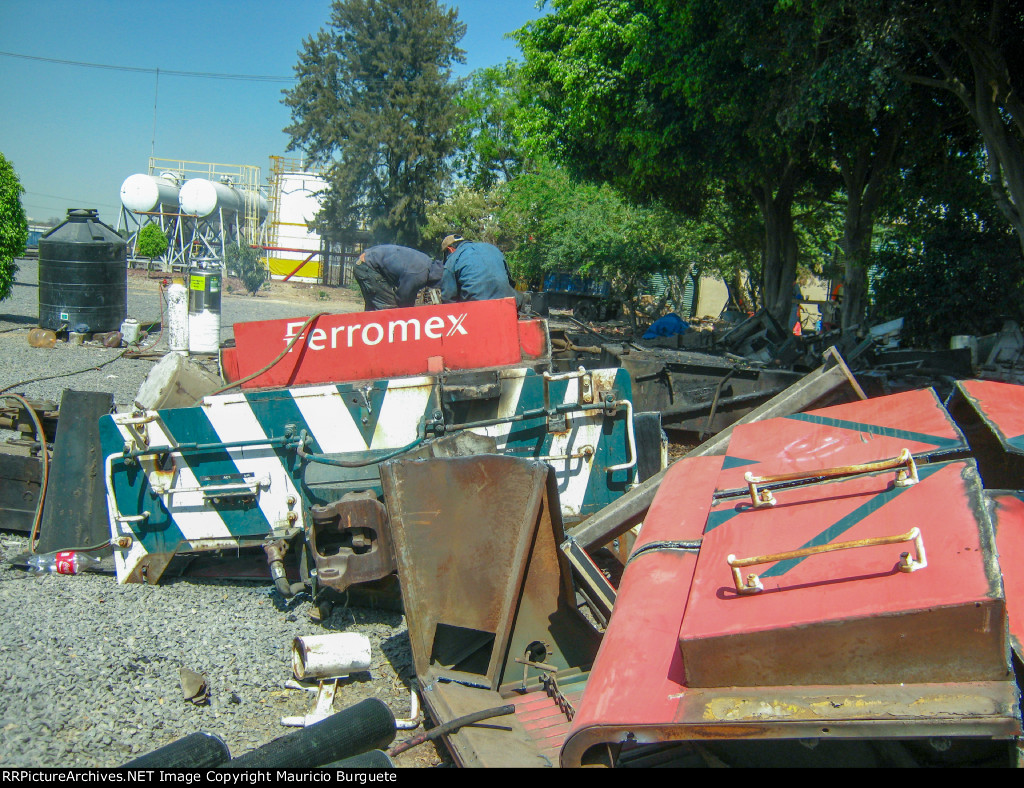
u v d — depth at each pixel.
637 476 4.92
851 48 11.44
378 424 4.68
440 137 42.47
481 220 38.50
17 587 4.46
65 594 4.41
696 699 2.06
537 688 3.26
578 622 3.40
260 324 4.89
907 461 2.49
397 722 3.30
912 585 1.95
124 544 4.59
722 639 2.04
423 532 3.37
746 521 2.59
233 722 3.30
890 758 2.31
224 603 4.49
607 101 17.61
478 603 3.33
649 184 19.94
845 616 1.93
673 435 8.88
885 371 9.59
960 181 16.09
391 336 4.95
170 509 4.58
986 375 10.98
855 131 15.89
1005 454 3.39
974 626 1.82
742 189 21.64
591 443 4.79
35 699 3.26
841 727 1.87
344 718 2.89
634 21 15.90
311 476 4.57
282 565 4.39
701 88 14.70
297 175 48.28
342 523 4.00
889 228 24.11
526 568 3.32
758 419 4.00
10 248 16.50
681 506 3.04
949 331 16.30
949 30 10.55
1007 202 12.09
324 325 4.91
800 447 3.12
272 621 4.30
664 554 2.70
